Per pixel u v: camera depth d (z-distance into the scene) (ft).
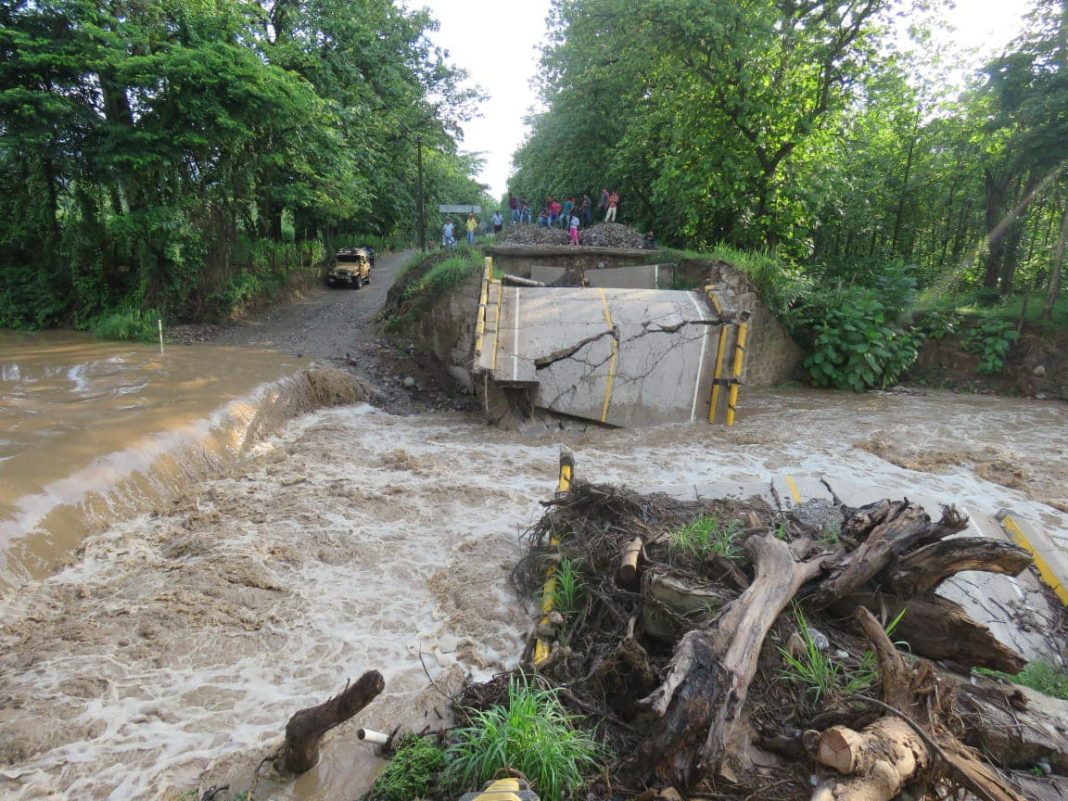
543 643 17.16
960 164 78.18
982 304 68.44
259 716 15.14
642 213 94.02
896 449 38.47
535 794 11.07
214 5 59.67
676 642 15.72
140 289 61.72
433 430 41.42
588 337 43.27
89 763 13.50
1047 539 24.79
